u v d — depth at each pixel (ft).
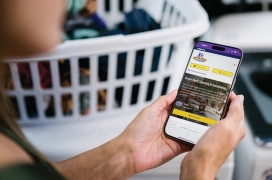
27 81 2.82
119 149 2.30
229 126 1.99
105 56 2.92
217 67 2.35
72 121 3.08
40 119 3.02
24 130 3.03
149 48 2.73
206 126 2.25
